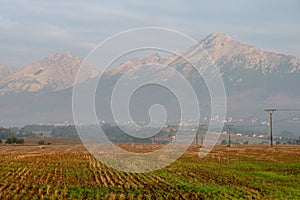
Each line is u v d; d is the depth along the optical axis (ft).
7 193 112.16
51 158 259.19
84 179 144.77
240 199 100.37
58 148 442.91
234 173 165.07
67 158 258.57
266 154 299.99
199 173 164.04
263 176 154.81
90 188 119.85
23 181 139.64
